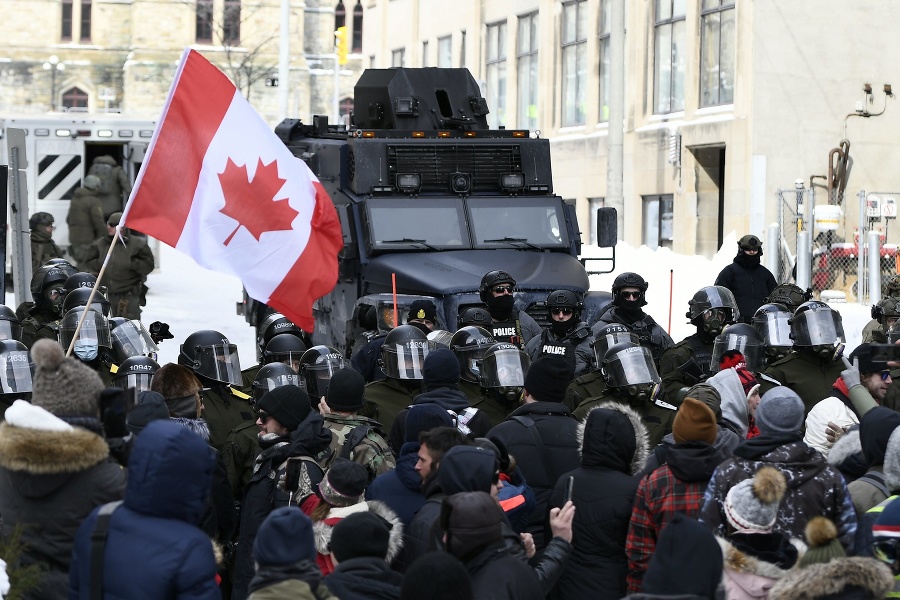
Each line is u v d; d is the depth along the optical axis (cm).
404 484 896
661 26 4391
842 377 1102
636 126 4494
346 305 2241
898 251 3312
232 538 1083
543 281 2053
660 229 4372
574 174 4897
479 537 698
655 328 1662
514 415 1009
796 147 3881
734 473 823
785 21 3862
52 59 11375
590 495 893
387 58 6881
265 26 11038
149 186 1167
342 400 1028
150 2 11050
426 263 2105
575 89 4988
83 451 736
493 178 2294
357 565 711
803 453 831
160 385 1036
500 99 5588
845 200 3819
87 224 3634
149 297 4025
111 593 655
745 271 2223
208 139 1184
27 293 2086
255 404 1149
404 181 2216
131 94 11081
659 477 866
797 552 744
